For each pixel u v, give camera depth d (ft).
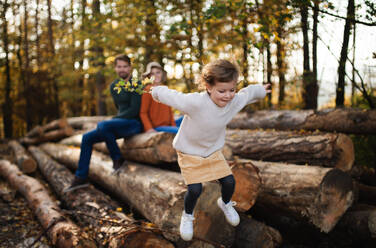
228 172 6.72
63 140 23.53
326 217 8.13
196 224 7.30
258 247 8.06
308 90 16.92
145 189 8.59
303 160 10.55
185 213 6.78
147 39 19.99
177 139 6.62
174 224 7.16
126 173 10.39
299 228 9.50
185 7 14.23
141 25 19.43
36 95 41.63
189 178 6.51
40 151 22.11
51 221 9.01
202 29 13.64
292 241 9.15
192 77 18.80
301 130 12.06
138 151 10.67
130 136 11.53
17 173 14.94
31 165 17.35
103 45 21.45
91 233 8.45
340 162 10.04
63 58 29.32
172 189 7.61
